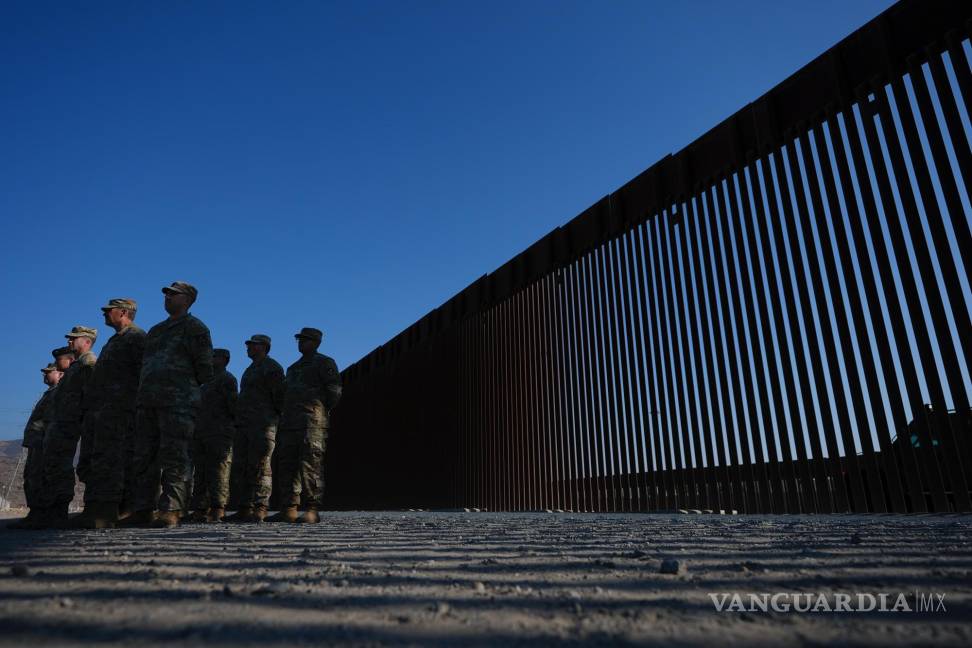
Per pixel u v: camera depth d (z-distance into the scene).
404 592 1.73
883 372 6.93
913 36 7.10
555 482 12.16
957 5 6.71
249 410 7.49
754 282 8.62
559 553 2.78
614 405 10.91
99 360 5.62
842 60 7.82
